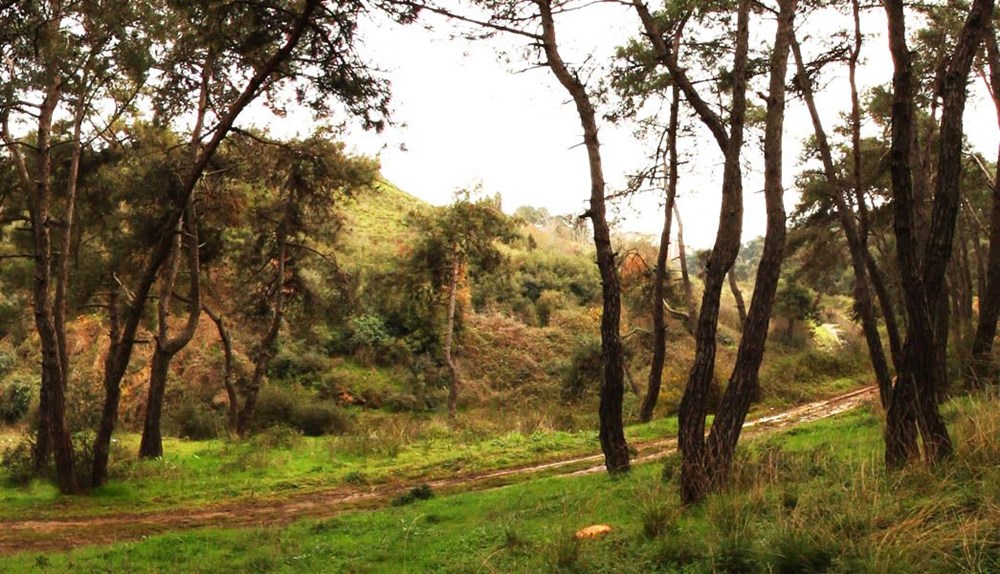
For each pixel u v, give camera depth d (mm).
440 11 12547
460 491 14547
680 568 5930
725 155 9461
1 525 12875
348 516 11945
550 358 42594
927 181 19453
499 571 6797
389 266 37781
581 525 8172
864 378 30828
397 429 23625
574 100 13266
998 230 16797
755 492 7246
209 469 17812
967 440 7336
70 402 24891
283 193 26828
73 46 14562
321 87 14195
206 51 16109
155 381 20109
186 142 21734
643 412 24844
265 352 27531
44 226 15914
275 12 13297
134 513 13883
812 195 28172
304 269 33250
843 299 68188
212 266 28391
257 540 10164
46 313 15734
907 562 5035
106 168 21844
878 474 7324
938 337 15695
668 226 24812
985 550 5102
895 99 8070
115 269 23438
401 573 7480
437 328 41656
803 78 16438
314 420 30000
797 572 5387
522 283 51844
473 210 33719
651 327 44656
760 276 8625
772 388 28906
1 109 15484
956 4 17234
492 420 27359
